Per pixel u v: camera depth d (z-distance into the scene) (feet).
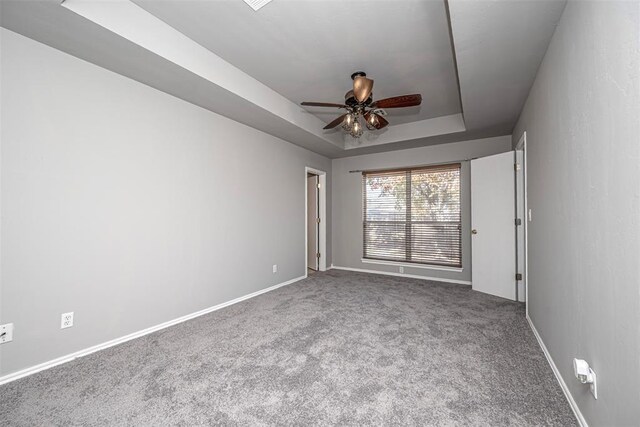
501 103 9.50
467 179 13.91
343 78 9.44
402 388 5.42
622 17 3.21
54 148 6.31
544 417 4.63
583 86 4.38
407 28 6.87
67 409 4.83
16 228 5.79
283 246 13.87
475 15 5.35
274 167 13.30
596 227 3.97
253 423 4.51
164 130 8.60
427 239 14.96
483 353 6.79
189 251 9.32
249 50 7.84
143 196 8.05
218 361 6.44
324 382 5.62
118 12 5.85
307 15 6.41
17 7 5.03
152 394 5.24
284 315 9.48
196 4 6.09
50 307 6.24
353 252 17.42
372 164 16.76
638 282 2.97
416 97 7.94
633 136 3.02
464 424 4.47
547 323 6.62
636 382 2.99
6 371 5.66
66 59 6.51
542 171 7.06
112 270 7.33
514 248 11.16
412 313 9.60
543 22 5.56
